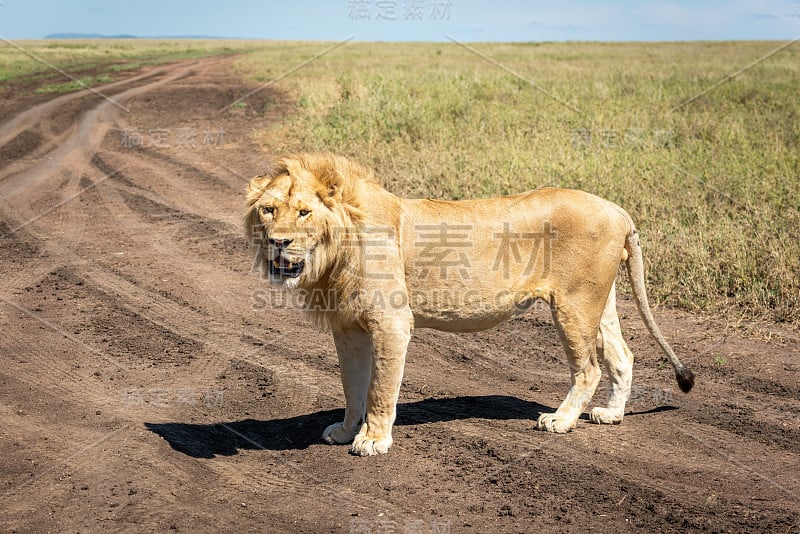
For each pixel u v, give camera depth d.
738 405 5.43
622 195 9.73
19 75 36.56
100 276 8.66
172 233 10.48
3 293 8.04
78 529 3.94
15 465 4.63
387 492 4.32
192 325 7.24
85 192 12.94
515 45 59.16
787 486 4.33
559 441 4.93
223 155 15.70
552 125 14.12
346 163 4.66
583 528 3.92
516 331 7.11
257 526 3.97
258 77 30.94
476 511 4.10
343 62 34.88
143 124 19.86
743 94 17.42
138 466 4.62
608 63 30.97
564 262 4.84
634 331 6.91
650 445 4.86
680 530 3.89
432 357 6.57
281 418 5.42
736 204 9.25
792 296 7.09
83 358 6.41
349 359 4.89
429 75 23.83
